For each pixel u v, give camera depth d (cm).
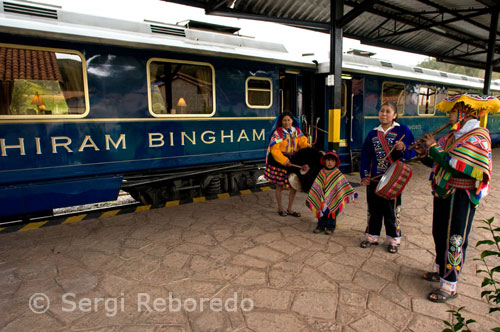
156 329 221
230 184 595
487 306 243
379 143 320
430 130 981
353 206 498
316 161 410
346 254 332
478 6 879
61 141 402
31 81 379
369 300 252
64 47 395
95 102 421
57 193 407
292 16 773
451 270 246
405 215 453
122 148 446
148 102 462
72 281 284
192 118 504
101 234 390
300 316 233
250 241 367
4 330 221
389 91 822
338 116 589
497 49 1309
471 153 226
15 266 310
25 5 395
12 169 376
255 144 582
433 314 234
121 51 434
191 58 493
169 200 532
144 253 338
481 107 229
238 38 568
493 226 407
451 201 243
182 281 283
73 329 222
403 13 879
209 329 221
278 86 600
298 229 404
